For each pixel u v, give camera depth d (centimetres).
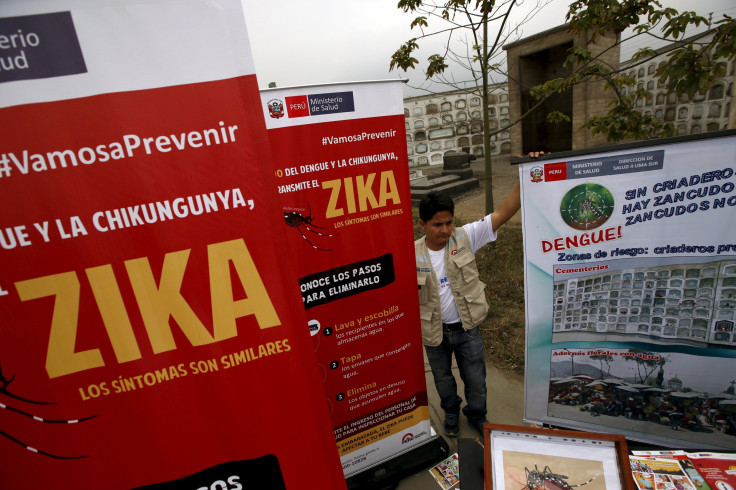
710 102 677
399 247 209
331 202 188
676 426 190
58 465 96
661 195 168
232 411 106
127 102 85
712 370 178
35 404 91
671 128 360
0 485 93
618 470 137
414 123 1216
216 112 91
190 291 97
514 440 149
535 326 197
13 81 78
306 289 193
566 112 845
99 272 90
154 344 97
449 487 233
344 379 215
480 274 483
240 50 90
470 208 753
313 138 179
